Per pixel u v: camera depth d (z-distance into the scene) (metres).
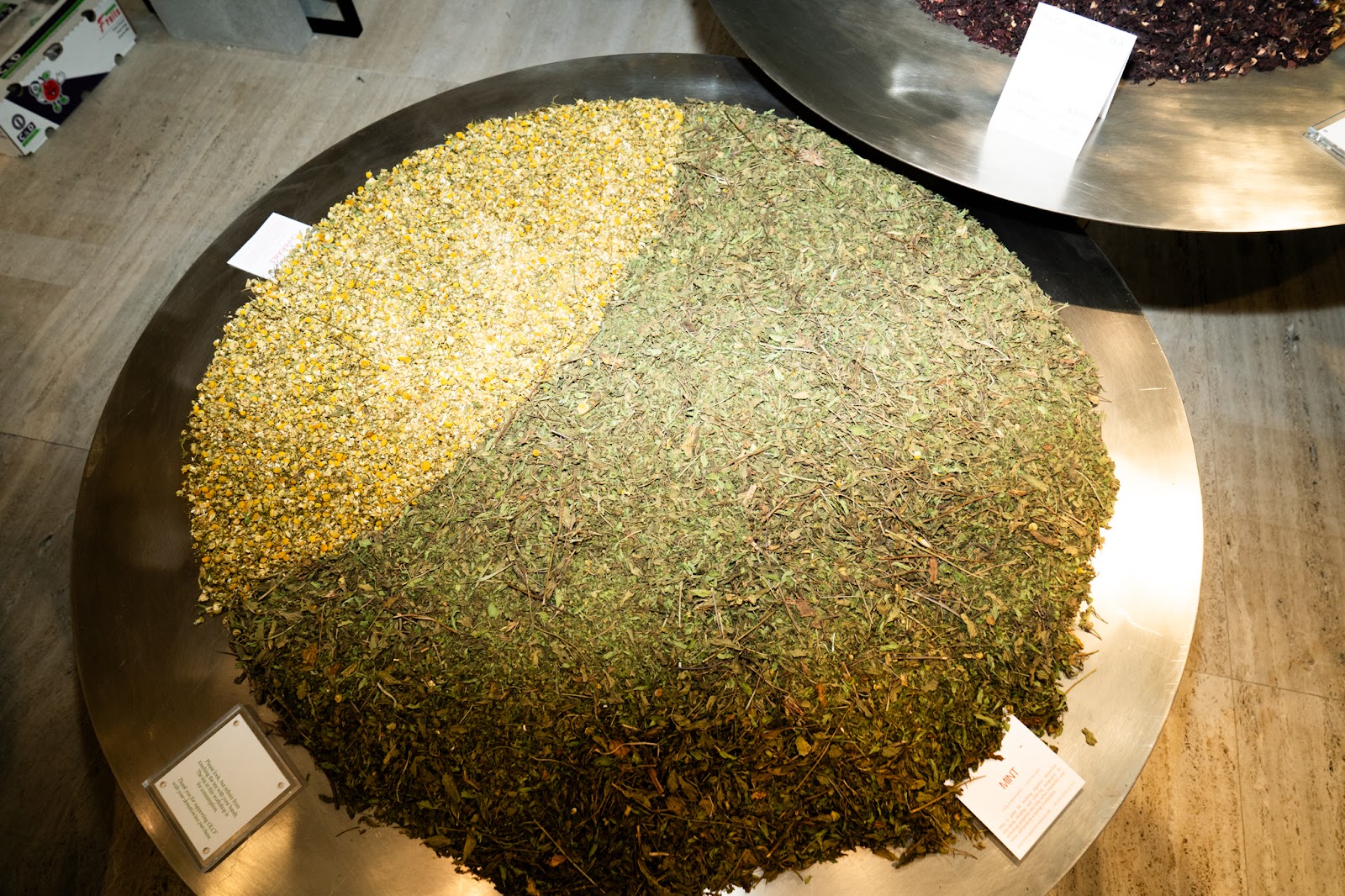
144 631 0.94
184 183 1.60
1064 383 1.02
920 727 0.85
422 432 1.03
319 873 0.83
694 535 0.93
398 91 1.68
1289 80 1.11
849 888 0.80
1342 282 1.43
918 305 1.07
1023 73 1.04
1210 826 1.10
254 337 1.10
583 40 1.71
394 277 1.14
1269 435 1.32
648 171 1.20
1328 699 1.16
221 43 1.76
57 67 1.63
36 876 1.11
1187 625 0.90
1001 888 0.80
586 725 0.85
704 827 0.81
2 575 1.29
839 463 0.96
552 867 0.81
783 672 0.86
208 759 0.87
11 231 1.57
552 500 0.97
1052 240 1.12
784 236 1.13
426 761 0.85
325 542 0.97
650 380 1.03
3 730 1.19
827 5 1.23
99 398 1.41
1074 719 0.87
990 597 0.89
